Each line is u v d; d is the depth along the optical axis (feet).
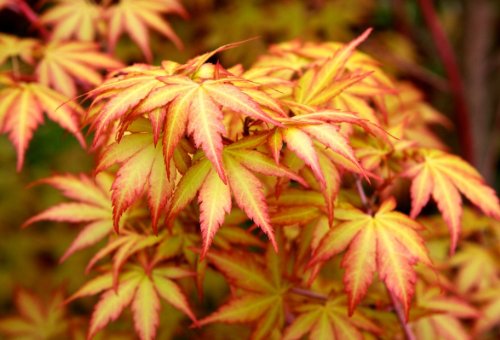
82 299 3.27
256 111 1.47
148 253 1.74
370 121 1.66
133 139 1.57
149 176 1.55
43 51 2.00
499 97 3.34
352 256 1.63
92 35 2.20
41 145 4.10
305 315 1.72
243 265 1.72
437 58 3.60
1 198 3.78
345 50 1.73
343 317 1.71
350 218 1.67
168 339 2.04
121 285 1.73
